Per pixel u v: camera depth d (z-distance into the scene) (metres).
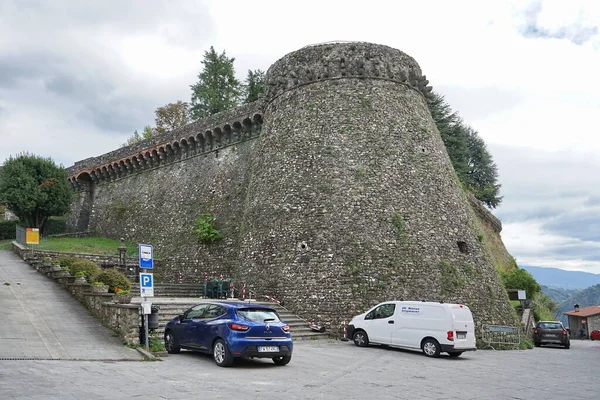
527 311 33.78
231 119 35.50
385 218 24.47
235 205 33.38
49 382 9.49
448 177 27.66
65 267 22.91
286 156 27.03
